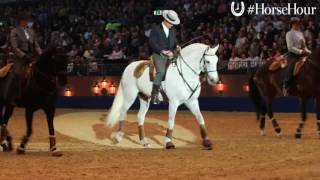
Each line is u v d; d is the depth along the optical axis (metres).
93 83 27.23
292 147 13.66
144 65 14.71
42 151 13.77
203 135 13.87
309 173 10.02
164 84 13.97
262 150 13.27
